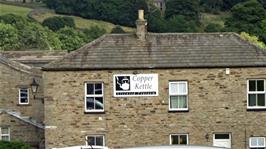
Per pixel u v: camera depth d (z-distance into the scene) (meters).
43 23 154.38
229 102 45.12
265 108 45.06
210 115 45.16
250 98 45.22
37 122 54.75
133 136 45.22
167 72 45.16
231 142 45.06
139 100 45.25
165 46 46.53
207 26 140.25
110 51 46.09
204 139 45.09
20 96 57.22
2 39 121.44
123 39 47.00
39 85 57.06
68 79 45.25
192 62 45.28
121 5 157.25
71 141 45.28
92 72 45.25
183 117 45.12
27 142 52.47
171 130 45.19
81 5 161.88
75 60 45.53
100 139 45.34
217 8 168.38
